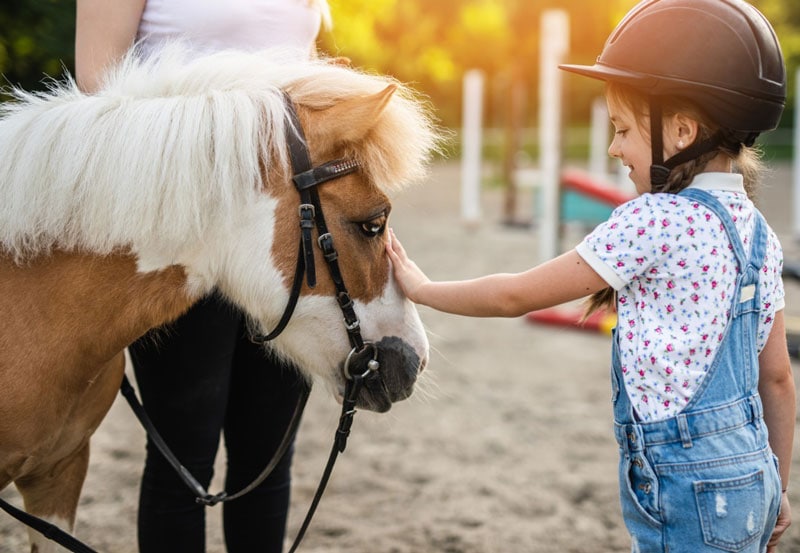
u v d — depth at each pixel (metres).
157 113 1.35
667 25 1.30
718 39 1.28
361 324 1.48
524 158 17.12
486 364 4.45
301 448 3.34
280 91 1.42
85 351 1.40
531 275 1.39
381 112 1.39
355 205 1.43
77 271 1.37
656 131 1.31
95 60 1.50
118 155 1.33
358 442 3.40
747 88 1.28
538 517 2.75
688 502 1.28
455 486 2.98
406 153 1.45
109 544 2.52
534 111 24.05
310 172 1.39
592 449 3.33
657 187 1.34
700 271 1.30
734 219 1.32
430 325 5.29
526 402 3.87
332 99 1.45
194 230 1.37
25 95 1.44
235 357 1.81
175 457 1.71
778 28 20.47
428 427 3.56
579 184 6.60
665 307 1.31
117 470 3.08
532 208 11.30
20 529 2.58
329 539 2.58
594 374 4.30
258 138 1.38
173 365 1.68
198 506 1.78
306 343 1.50
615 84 1.36
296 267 1.42
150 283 1.40
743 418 1.31
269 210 1.40
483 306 1.42
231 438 1.88
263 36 1.61
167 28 1.55
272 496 1.90
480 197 12.55
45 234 1.35
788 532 2.62
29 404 1.35
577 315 5.20
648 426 1.30
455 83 21.50
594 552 2.53
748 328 1.33
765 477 1.30
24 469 1.42
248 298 1.44
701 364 1.30
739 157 1.35
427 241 8.12
